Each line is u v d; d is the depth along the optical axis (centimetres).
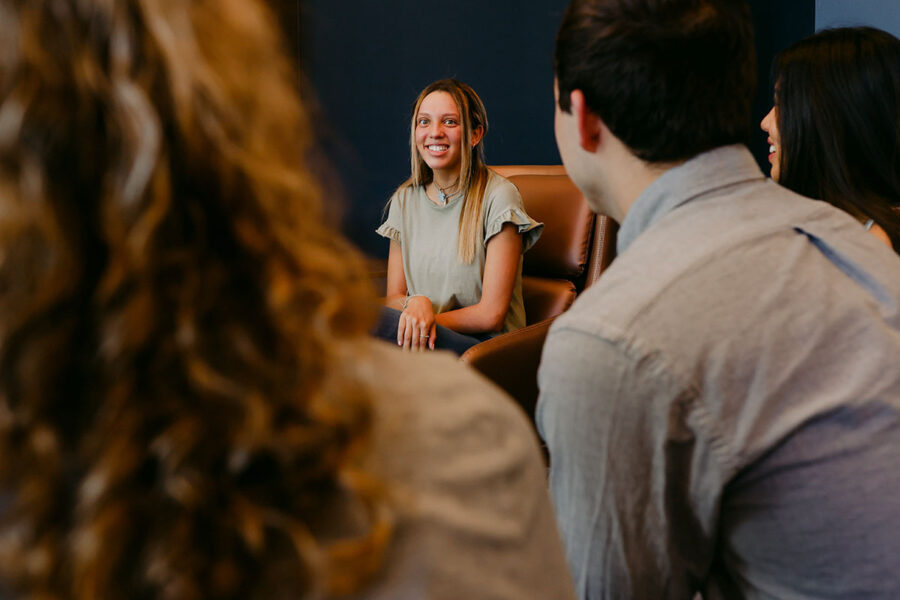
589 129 90
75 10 29
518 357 227
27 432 28
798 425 73
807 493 74
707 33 83
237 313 31
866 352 75
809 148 151
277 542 32
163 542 29
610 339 74
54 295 27
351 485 33
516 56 406
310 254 33
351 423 33
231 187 31
